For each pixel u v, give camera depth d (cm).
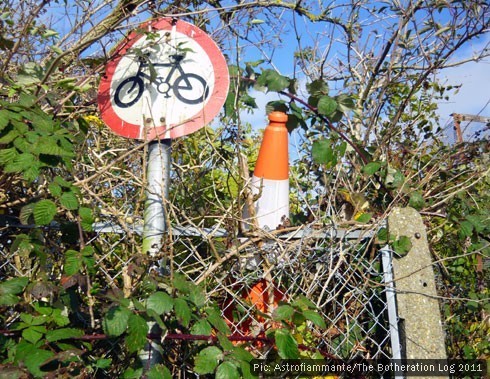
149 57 230
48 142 186
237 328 217
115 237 234
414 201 275
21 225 209
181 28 232
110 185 259
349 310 229
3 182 207
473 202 326
